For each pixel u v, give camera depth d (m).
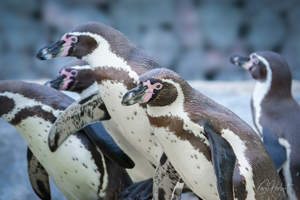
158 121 4.72
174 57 15.97
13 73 15.62
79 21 15.95
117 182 4.96
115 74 4.84
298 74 15.18
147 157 4.92
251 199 4.71
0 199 5.30
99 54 4.86
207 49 15.89
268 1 15.35
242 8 15.63
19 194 5.32
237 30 15.69
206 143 4.70
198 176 4.73
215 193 4.73
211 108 4.72
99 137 4.89
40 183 5.08
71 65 5.07
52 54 4.87
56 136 4.88
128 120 4.85
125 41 4.88
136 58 4.86
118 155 4.89
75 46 4.88
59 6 15.88
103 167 4.93
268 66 5.28
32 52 15.97
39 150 4.95
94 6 16.19
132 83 4.83
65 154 4.92
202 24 15.73
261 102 5.27
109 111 4.88
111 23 16.30
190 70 15.80
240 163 4.70
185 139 4.71
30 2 15.62
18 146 5.47
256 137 4.74
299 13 15.16
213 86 7.30
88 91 5.06
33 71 15.85
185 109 4.71
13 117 4.92
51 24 15.89
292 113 5.22
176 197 4.85
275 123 5.21
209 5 15.63
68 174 4.95
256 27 15.57
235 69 15.60
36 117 4.92
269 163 4.74
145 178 5.04
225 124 4.71
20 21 15.67
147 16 15.98
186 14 15.80
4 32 15.47
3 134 5.53
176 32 15.98
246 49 15.69
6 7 15.44
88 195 4.97
